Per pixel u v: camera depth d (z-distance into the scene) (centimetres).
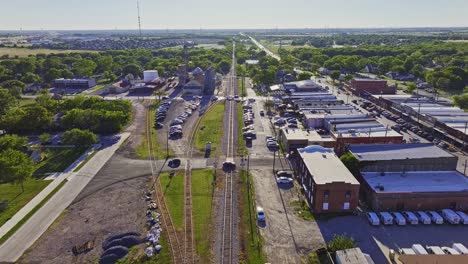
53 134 9944
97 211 5941
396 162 6681
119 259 4775
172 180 7050
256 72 19838
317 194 5781
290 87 15625
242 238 5216
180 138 9625
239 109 12725
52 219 5709
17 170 6356
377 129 9044
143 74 19938
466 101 12075
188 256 4825
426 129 10169
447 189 6053
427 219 5588
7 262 4741
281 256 4828
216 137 9656
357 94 15038
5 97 12012
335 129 9088
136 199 6325
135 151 8644
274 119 11312
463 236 5294
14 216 5794
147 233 5334
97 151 8662
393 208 5922
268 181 7012
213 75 16262
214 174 7312
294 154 8262
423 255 4419
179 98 14625
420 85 16962
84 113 9894
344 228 5472
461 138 8875
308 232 5362
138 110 12756
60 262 4747
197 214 5828
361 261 4406
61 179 7125
